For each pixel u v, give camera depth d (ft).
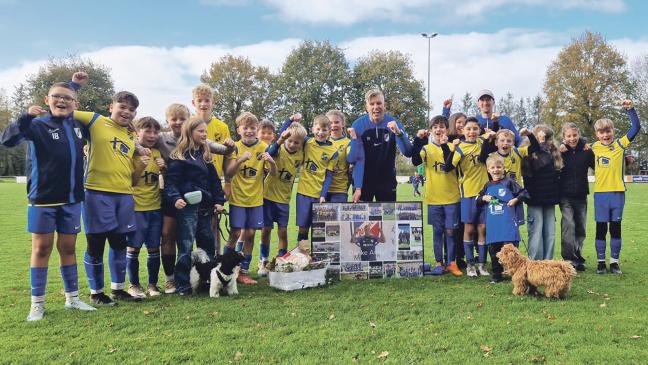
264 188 23.73
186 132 19.42
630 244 32.09
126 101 18.07
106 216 17.63
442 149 23.61
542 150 23.18
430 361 11.88
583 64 148.36
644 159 173.27
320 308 16.96
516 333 13.91
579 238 24.49
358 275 22.59
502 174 21.57
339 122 25.36
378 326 14.74
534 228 23.49
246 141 22.25
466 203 23.06
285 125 24.23
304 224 23.94
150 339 13.74
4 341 13.60
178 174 19.22
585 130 148.87
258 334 14.10
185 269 19.49
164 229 20.04
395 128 22.95
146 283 22.16
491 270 24.66
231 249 22.08
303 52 181.68
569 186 24.13
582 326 14.46
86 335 14.15
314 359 12.05
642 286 20.10
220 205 20.52
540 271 17.95
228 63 189.16
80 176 16.78
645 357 11.96
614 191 23.17
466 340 13.37
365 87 183.73
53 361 12.12
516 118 289.94
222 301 18.12
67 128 16.48
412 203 23.36
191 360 12.17
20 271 23.94
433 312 16.28
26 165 16.17
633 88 150.20
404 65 184.75
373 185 24.45
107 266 26.68
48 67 185.26
